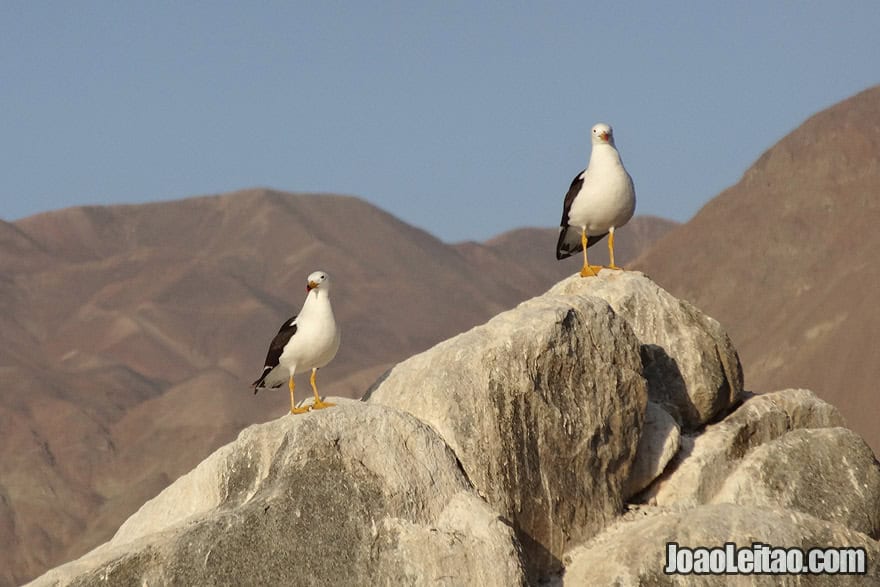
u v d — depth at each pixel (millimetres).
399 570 16734
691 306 21703
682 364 21094
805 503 19750
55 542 103312
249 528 16734
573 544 18719
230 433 117312
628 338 19656
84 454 116438
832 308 102562
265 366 19250
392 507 17094
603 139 21125
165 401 125250
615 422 19266
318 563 16719
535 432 18578
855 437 20281
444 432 18266
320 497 16953
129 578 16531
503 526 17156
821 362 95938
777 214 123062
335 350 18891
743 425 20953
